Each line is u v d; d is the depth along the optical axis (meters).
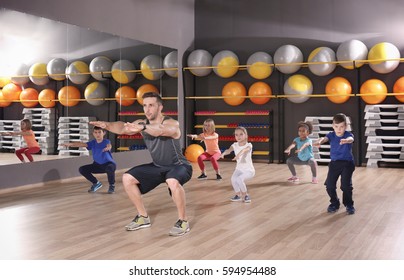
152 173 2.66
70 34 4.88
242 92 6.45
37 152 4.51
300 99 6.10
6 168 4.16
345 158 3.14
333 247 2.35
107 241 2.49
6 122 4.18
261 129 6.66
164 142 2.58
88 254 2.25
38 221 2.97
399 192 4.02
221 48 6.96
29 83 4.42
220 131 6.95
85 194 3.98
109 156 4.05
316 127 6.10
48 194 3.98
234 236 2.58
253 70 6.29
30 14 4.37
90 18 5.11
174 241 2.48
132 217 3.08
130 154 5.87
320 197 3.78
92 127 5.20
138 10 5.90
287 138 6.54
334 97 5.91
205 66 6.61
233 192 4.04
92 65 5.22
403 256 2.18
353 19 6.21
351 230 2.69
